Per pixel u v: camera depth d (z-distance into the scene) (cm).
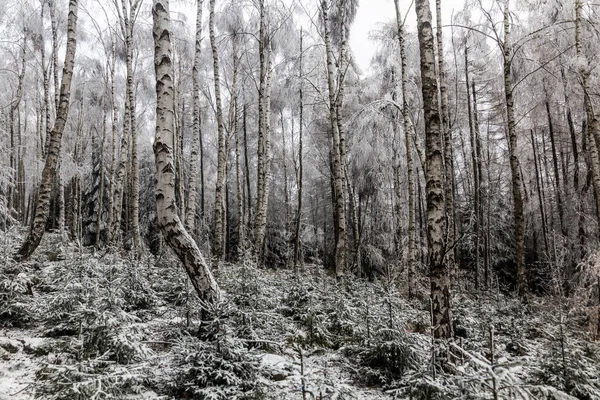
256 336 574
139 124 2280
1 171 1466
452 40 1595
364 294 870
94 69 2020
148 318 762
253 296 691
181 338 554
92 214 2466
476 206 1667
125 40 1672
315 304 809
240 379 465
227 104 2477
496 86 1717
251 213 2192
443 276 590
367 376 593
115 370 412
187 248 590
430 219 607
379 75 1812
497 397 325
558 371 540
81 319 480
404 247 1598
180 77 1895
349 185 1702
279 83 1975
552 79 1444
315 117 2066
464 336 865
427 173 621
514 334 852
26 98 2141
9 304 683
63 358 444
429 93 635
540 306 1083
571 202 1536
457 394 386
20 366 525
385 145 1664
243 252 782
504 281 2170
